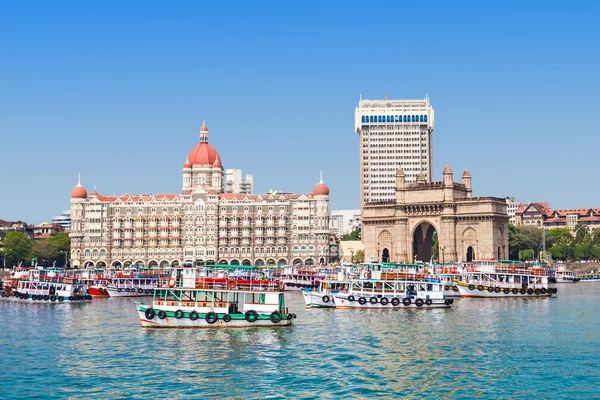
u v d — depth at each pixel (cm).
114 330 10912
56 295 16400
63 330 11019
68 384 7369
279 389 7169
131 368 8075
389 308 14238
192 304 11100
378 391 7094
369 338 10050
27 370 7994
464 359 8488
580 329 10831
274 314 11156
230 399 6838
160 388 7206
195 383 7400
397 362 8344
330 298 14625
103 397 6894
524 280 18062
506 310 13762
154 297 11256
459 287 17438
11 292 17188
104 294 18238
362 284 14775
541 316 12600
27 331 10962
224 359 8544
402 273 15375
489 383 7350
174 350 9112
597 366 8069
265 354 8850
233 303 11244
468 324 11494
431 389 7150
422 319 12262
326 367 8106
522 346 9319
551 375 7656
